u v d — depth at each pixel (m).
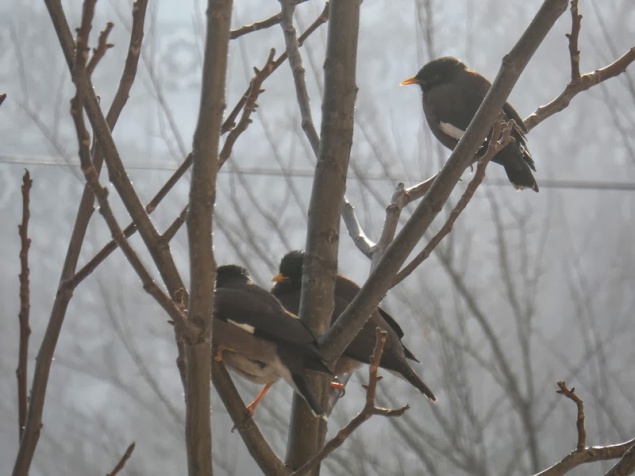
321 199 4.82
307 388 4.69
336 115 4.82
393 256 4.47
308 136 5.50
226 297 5.60
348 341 4.67
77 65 3.29
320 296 4.84
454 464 12.37
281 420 12.98
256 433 4.25
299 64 5.61
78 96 3.31
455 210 4.51
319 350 4.69
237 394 4.32
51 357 4.00
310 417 4.69
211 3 3.53
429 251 4.53
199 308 3.50
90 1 3.27
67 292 4.08
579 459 4.01
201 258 3.49
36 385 3.94
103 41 3.40
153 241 3.73
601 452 4.03
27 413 3.91
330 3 4.89
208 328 3.51
